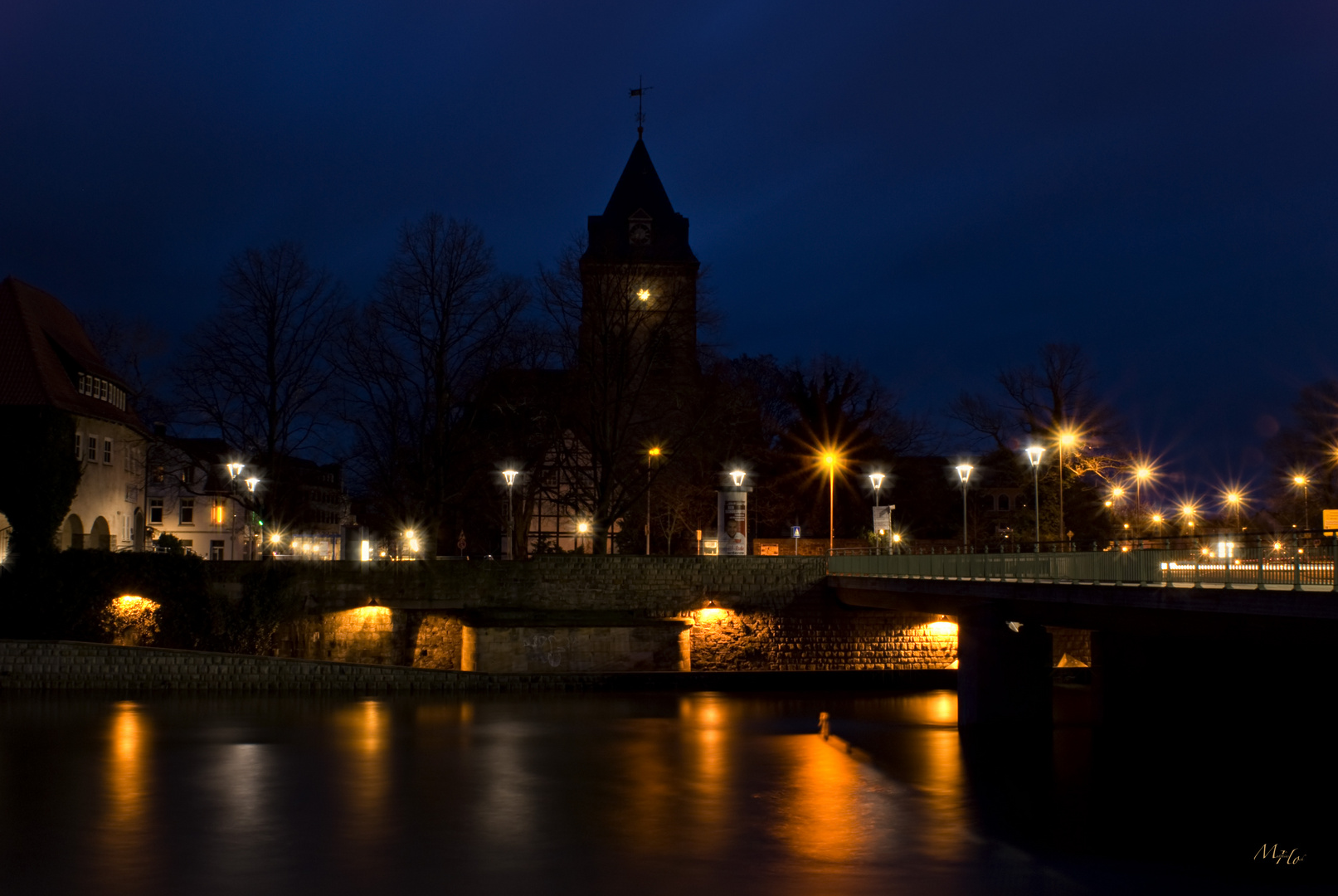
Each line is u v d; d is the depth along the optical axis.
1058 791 31.61
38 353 53.78
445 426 60.47
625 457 66.81
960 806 29.52
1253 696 37.59
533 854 24.58
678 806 29.22
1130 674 42.72
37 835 25.78
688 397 64.31
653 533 82.25
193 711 43.53
